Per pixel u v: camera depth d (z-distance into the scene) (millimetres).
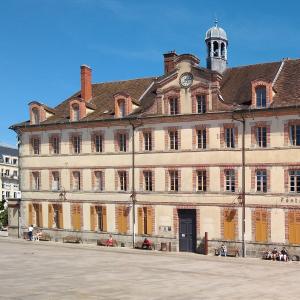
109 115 53906
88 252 47562
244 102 47375
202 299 26703
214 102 47500
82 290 28781
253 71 51750
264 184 45250
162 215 49969
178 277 33750
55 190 56688
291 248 43500
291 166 43781
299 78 47062
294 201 43531
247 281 32469
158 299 26562
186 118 48781
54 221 56969
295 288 30109
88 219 54469
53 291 28375
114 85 60312
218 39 54844
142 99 55250
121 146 52844
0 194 115188
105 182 53406
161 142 50219
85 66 58938
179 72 49438
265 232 44812
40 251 47969
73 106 56000
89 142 54594
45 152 57625
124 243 52031
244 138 46000
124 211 52156
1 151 119812
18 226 59688
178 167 49188
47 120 58250
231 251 46031
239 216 46062
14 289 28906
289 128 44062
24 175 59125
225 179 47000
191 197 48406
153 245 50281
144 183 51281
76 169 55312
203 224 47719
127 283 31219
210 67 54875
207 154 47719
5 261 40938
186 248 48938
